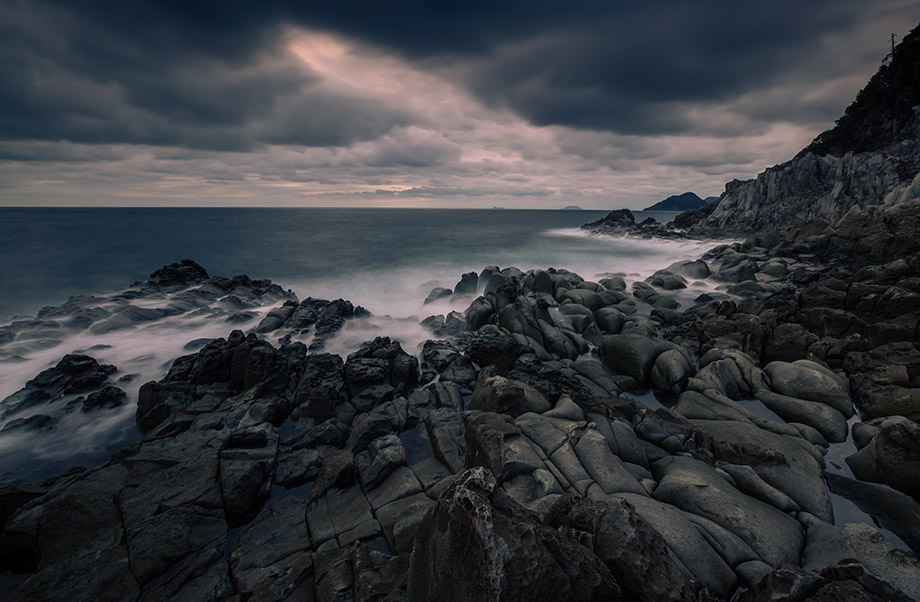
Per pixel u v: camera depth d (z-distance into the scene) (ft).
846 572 18.39
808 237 106.83
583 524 20.33
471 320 63.26
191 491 27.07
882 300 50.03
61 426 36.91
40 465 32.32
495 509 15.48
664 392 44.86
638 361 46.85
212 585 21.43
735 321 52.85
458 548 13.75
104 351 52.70
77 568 21.77
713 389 41.14
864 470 30.81
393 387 43.34
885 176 152.56
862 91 232.73
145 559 22.44
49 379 42.68
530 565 13.79
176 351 53.31
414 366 46.24
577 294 71.00
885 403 37.73
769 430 36.19
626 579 17.49
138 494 26.89
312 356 46.47
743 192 210.18
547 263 142.10
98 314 62.69
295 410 39.17
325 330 59.62
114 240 179.42
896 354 42.24
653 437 34.12
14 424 35.94
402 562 20.30
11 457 33.01
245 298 79.61
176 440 32.50
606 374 46.83
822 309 51.57
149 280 80.89
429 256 150.30
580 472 27.43
